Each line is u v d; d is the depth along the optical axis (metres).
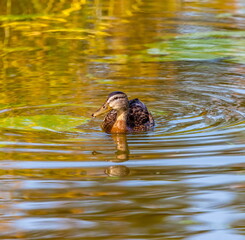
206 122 14.12
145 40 21.77
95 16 25.58
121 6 27.62
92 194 9.98
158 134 13.29
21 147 12.18
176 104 15.64
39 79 17.25
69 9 26.66
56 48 20.62
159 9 27.09
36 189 10.16
